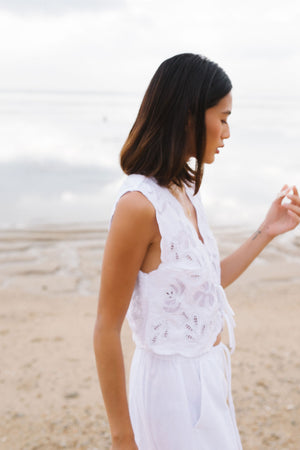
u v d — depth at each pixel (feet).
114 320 4.06
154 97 4.32
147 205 4.04
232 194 52.65
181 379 4.25
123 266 4.02
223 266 5.55
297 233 36.04
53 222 39.45
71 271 27.09
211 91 4.23
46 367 14.12
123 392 4.08
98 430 10.63
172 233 4.13
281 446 9.79
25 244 32.42
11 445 10.00
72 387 12.80
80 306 21.15
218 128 4.34
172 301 4.22
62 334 17.08
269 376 13.20
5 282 24.88
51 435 10.41
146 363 4.33
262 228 5.61
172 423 4.22
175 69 4.28
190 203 4.75
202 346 4.36
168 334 4.25
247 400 11.80
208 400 4.30
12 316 19.36
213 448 4.31
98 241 33.63
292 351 15.12
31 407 11.69
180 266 4.17
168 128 4.25
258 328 17.62
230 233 36.04
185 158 4.41
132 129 4.54
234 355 14.83
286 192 5.46
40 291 23.53
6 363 14.39
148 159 4.26
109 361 4.04
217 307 4.55
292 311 20.15
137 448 4.12
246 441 10.00
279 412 11.18
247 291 23.76
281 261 29.71
